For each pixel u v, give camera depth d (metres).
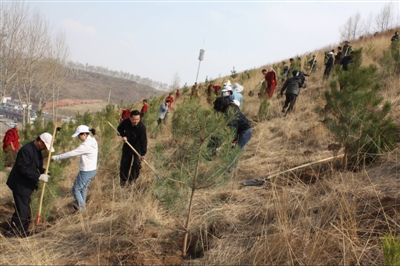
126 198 5.91
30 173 5.10
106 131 8.59
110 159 8.12
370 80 6.54
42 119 8.83
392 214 3.87
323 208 4.31
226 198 5.21
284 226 3.85
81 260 4.06
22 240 4.70
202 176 4.07
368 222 3.90
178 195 4.28
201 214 4.80
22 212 5.20
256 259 3.66
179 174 4.16
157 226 4.54
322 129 7.72
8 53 28.92
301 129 8.53
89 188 6.80
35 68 30.33
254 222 4.45
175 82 30.75
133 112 6.65
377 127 5.68
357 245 3.60
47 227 5.32
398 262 2.74
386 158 5.37
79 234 4.71
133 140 6.77
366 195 4.42
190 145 4.11
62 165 7.12
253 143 8.10
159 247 4.22
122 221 4.74
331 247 3.61
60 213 5.80
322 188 4.86
